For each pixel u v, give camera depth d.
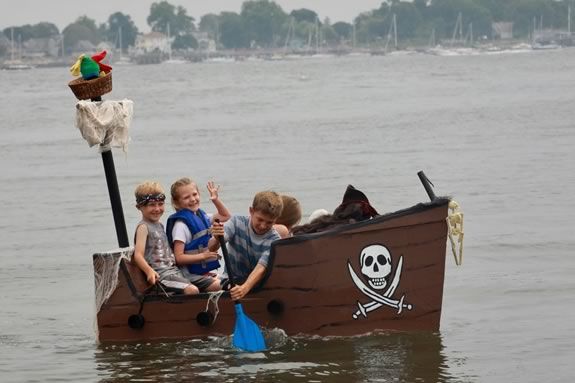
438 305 22.08
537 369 20.06
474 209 37.62
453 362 20.50
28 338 23.16
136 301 21.94
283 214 23.44
